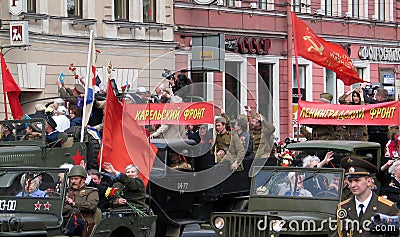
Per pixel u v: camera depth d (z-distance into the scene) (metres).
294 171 15.95
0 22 28.09
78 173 14.67
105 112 17.27
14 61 28.47
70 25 30.33
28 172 14.00
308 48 24.72
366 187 11.38
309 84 39.62
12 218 13.26
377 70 42.78
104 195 15.76
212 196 19.19
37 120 17.30
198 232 20.77
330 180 15.64
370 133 22.62
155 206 18.03
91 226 14.63
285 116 38.44
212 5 35.41
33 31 29.02
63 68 30.08
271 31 37.78
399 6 44.16
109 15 31.69
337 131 22.59
